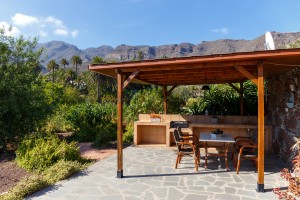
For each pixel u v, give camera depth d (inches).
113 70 230.2
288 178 142.7
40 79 391.2
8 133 330.0
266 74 270.2
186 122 334.3
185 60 181.5
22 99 339.3
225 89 429.1
